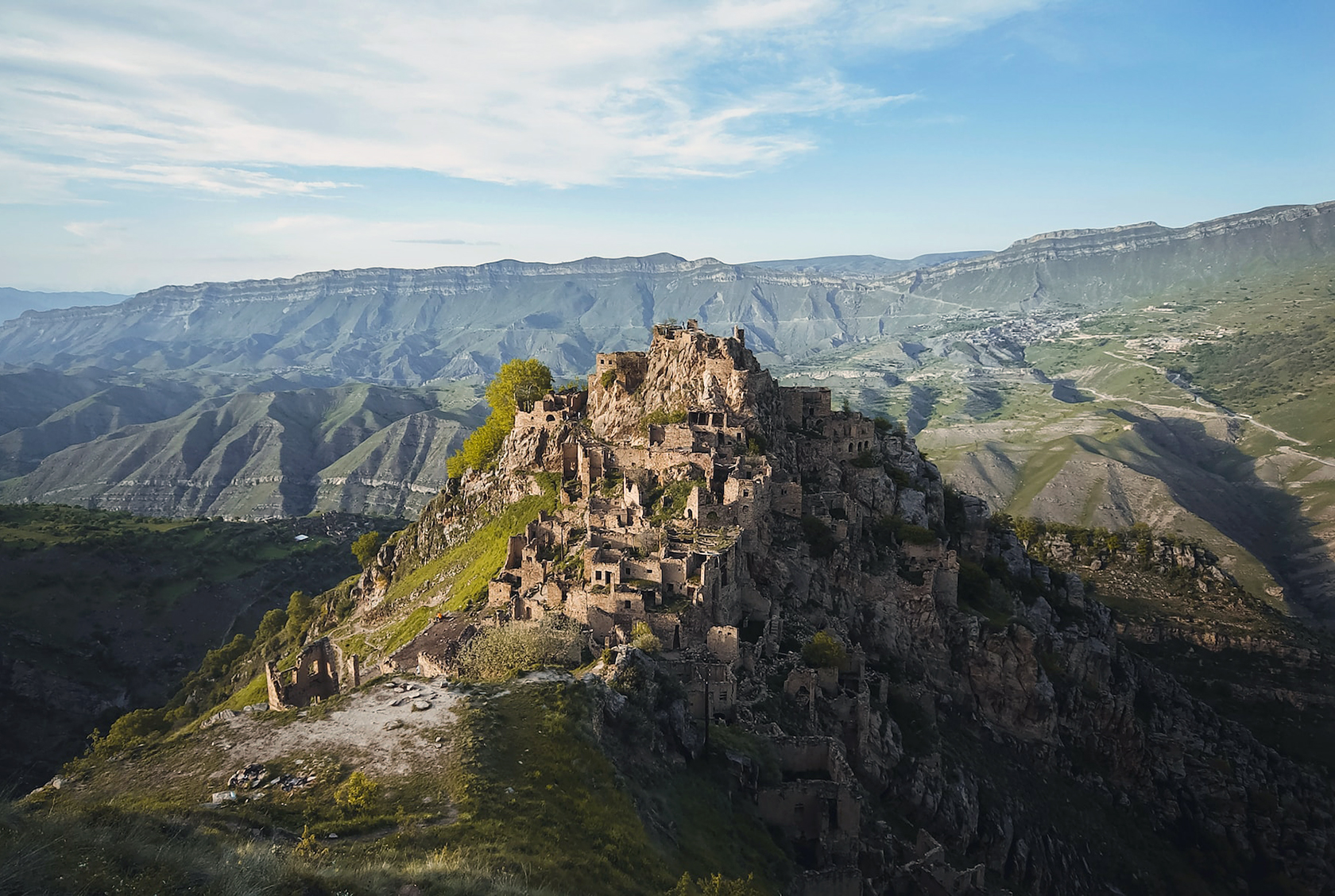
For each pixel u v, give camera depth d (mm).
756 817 75812
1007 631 143250
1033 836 120750
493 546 176000
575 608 108125
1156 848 137625
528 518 172625
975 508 186625
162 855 39969
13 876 34375
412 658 122938
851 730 103062
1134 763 150625
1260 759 169375
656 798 68062
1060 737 145750
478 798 56438
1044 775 136750
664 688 82438
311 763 61750
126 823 42812
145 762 64188
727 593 112750
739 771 79000
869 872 79375
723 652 98312
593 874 52500
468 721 67062
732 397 160250
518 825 54750
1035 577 185125
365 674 132250
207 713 183500
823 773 85750
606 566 108875
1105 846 131000
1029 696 140375
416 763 61719
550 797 59312
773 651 111188
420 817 54188
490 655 94750
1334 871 146625
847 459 170000
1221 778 155750
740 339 178500
